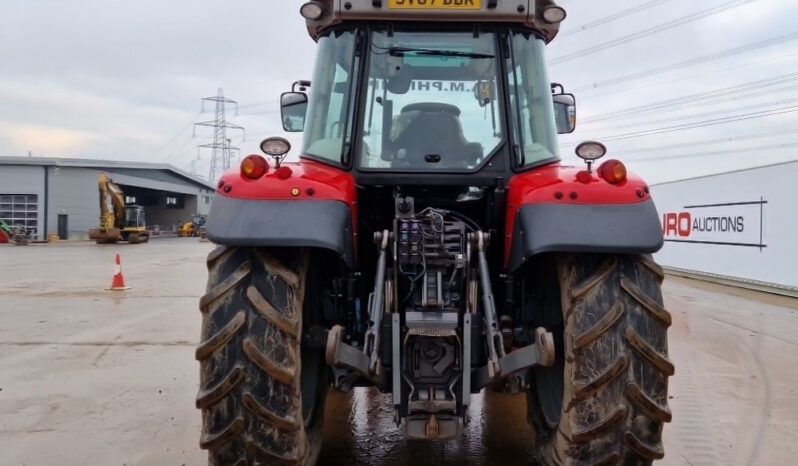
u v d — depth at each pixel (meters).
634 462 2.63
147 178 51.91
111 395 5.14
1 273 16.39
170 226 59.41
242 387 2.62
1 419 4.53
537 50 3.49
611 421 2.58
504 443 4.12
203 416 2.69
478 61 3.44
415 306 2.97
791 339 7.68
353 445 4.10
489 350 2.82
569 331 2.69
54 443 4.05
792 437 4.23
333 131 3.43
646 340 2.63
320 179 2.93
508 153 3.35
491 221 3.37
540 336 2.57
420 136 3.40
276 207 2.73
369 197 3.48
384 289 2.98
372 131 3.42
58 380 5.61
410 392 2.90
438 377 2.93
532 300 3.33
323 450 4.01
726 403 4.99
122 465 3.70
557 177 2.96
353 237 3.07
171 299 11.25
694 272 15.40
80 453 3.88
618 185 2.80
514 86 3.42
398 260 2.98
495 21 3.42
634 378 2.62
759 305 10.75
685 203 15.89
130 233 36.38
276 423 2.61
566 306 2.75
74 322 8.77
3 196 41.34
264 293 2.69
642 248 2.65
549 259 3.15
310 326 3.16
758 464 3.78
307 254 2.88
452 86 3.44
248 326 2.65
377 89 3.44
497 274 3.39
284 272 2.73
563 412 2.75
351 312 3.23
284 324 2.64
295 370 2.65
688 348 7.14
